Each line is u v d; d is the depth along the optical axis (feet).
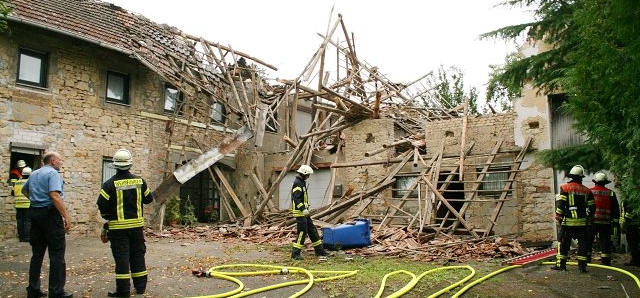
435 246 36.22
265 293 22.27
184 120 57.88
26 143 43.65
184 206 57.62
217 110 62.80
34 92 44.62
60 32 44.39
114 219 21.07
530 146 45.16
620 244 37.78
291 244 39.73
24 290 22.30
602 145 26.37
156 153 54.75
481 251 34.17
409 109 68.28
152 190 53.67
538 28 34.47
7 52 43.04
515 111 46.37
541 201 44.57
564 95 44.04
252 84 63.05
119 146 51.08
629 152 23.80
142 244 22.00
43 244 21.01
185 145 56.59
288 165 56.65
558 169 34.96
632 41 16.70
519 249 34.50
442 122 51.52
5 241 39.83
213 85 59.16
